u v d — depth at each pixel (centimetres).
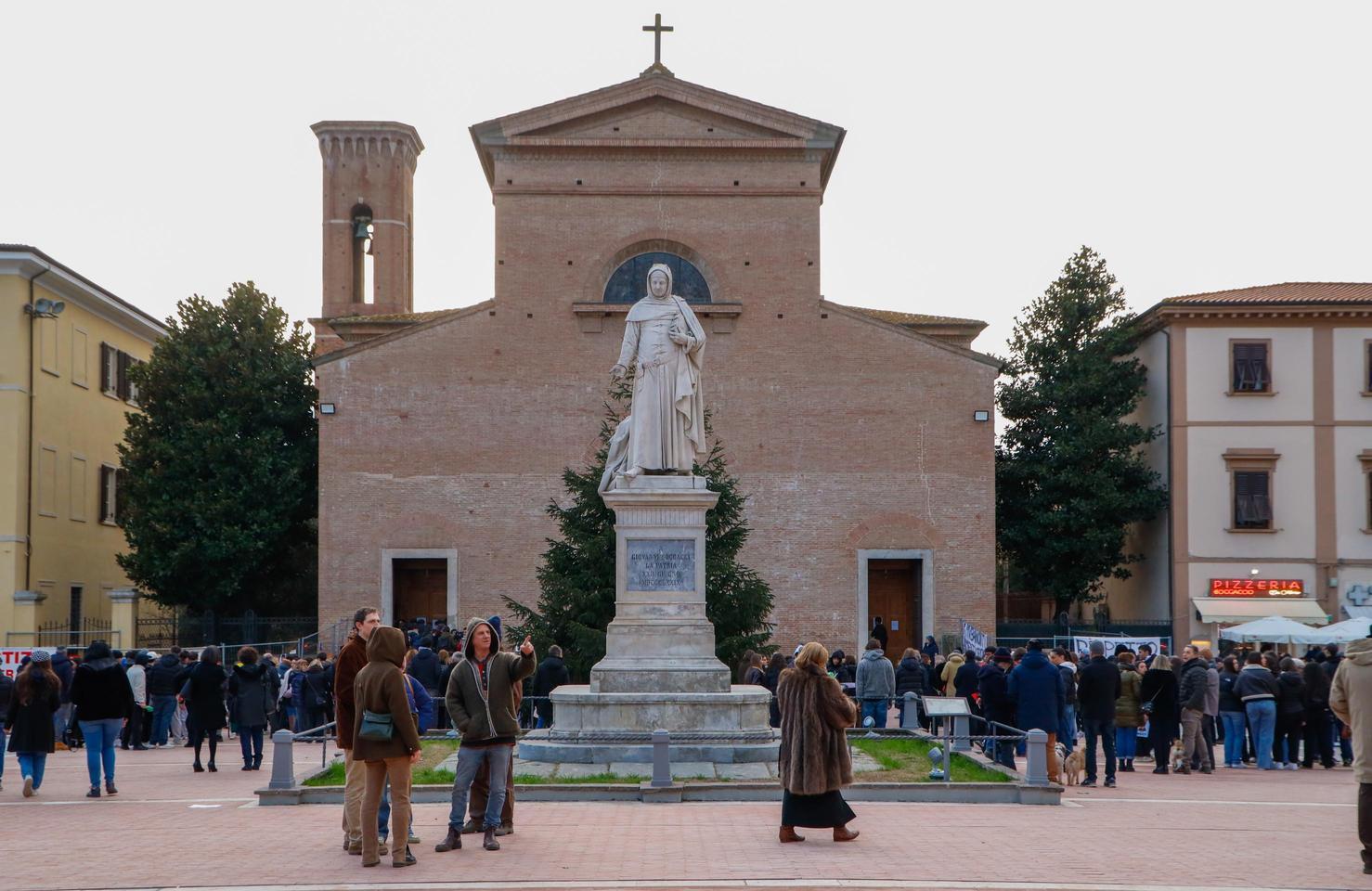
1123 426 5325
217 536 4972
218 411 5125
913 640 4825
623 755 2044
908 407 4794
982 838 1516
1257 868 1341
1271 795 2066
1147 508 5266
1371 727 1335
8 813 1836
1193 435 5169
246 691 2448
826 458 4775
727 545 3597
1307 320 5181
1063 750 2389
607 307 4750
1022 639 4988
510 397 4762
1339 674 1370
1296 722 2592
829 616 4719
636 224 4856
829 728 1450
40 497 5028
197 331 5234
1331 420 5153
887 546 4750
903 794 1891
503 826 1512
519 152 4850
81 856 1422
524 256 4822
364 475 4719
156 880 1270
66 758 2761
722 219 4866
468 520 4719
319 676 2977
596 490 3556
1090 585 5594
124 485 5209
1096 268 5609
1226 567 5116
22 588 4862
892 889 1189
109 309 5681
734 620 3494
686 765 2020
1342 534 5128
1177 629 5094
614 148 4859
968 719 2434
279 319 5378
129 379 5438
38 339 5028
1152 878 1270
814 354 4809
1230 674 2692
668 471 2234
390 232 6419
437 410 4747
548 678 2762
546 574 3562
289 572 5450
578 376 4784
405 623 4706
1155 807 1864
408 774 1339
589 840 1482
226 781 2266
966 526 4756
